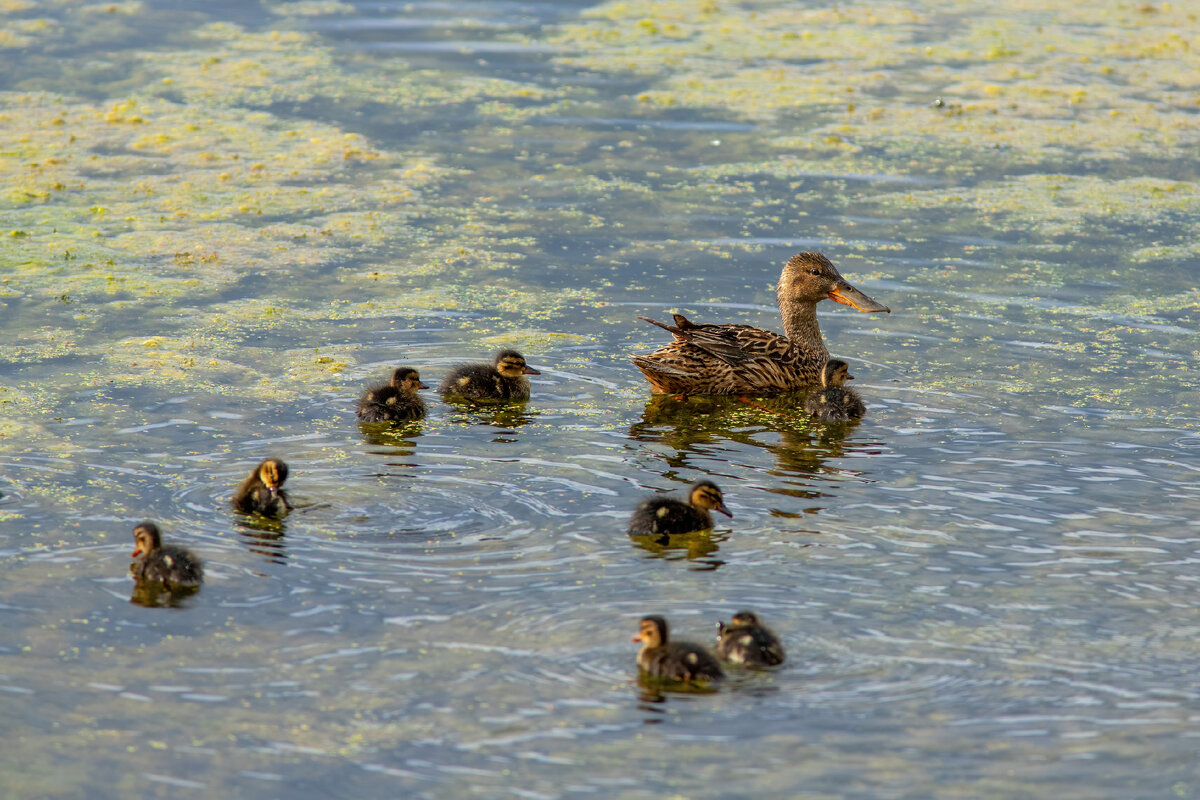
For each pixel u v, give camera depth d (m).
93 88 28.64
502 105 28.09
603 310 19.17
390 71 30.19
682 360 16.61
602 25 34.03
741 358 16.83
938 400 16.16
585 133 26.62
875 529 12.51
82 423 14.71
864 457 14.48
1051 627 10.59
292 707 9.41
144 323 18.06
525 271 20.52
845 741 9.03
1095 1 36.41
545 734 9.10
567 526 12.53
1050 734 9.11
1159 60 31.19
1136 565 11.74
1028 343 17.97
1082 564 11.77
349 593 11.09
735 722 9.24
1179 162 25.09
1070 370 17.03
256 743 8.99
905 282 20.14
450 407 15.89
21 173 23.98
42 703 9.40
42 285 19.28
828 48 32.19
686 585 11.30
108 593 10.99
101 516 12.43
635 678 9.80
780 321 18.84
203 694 9.55
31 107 27.34
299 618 10.65
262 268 20.31
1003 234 21.97
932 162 25.22
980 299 19.48
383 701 9.49
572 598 11.04
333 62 30.72
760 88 29.28
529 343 17.97
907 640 10.34
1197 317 18.75
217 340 17.59
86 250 20.73
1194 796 8.45
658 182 24.25
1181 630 10.56
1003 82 29.67
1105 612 10.85
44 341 17.25
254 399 15.69
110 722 9.20
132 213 22.45
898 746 8.98
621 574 11.50
